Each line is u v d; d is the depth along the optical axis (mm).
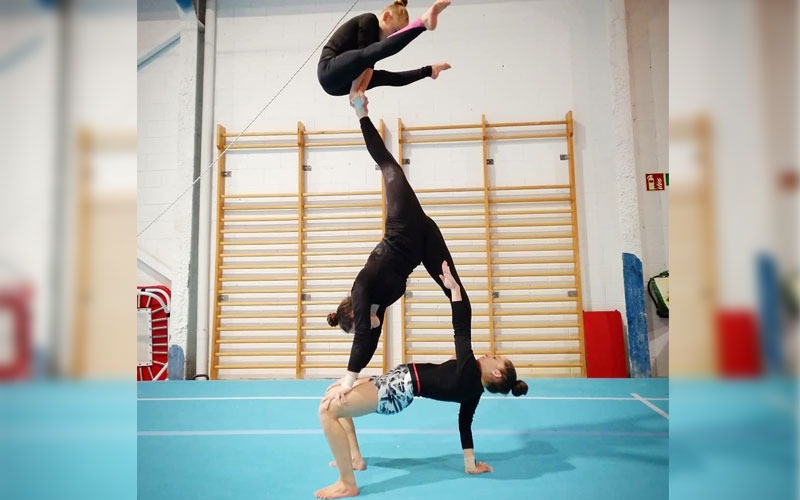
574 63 5855
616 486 2510
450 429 3508
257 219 5891
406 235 2533
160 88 6105
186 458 2963
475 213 5750
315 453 3043
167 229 5984
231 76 6121
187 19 6109
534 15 5922
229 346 5820
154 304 5906
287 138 6039
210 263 5953
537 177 5785
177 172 6027
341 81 2344
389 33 2500
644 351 5441
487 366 2508
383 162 2602
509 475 2666
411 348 5699
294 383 5270
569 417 3760
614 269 5648
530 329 5613
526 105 5859
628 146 5695
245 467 2822
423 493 2438
